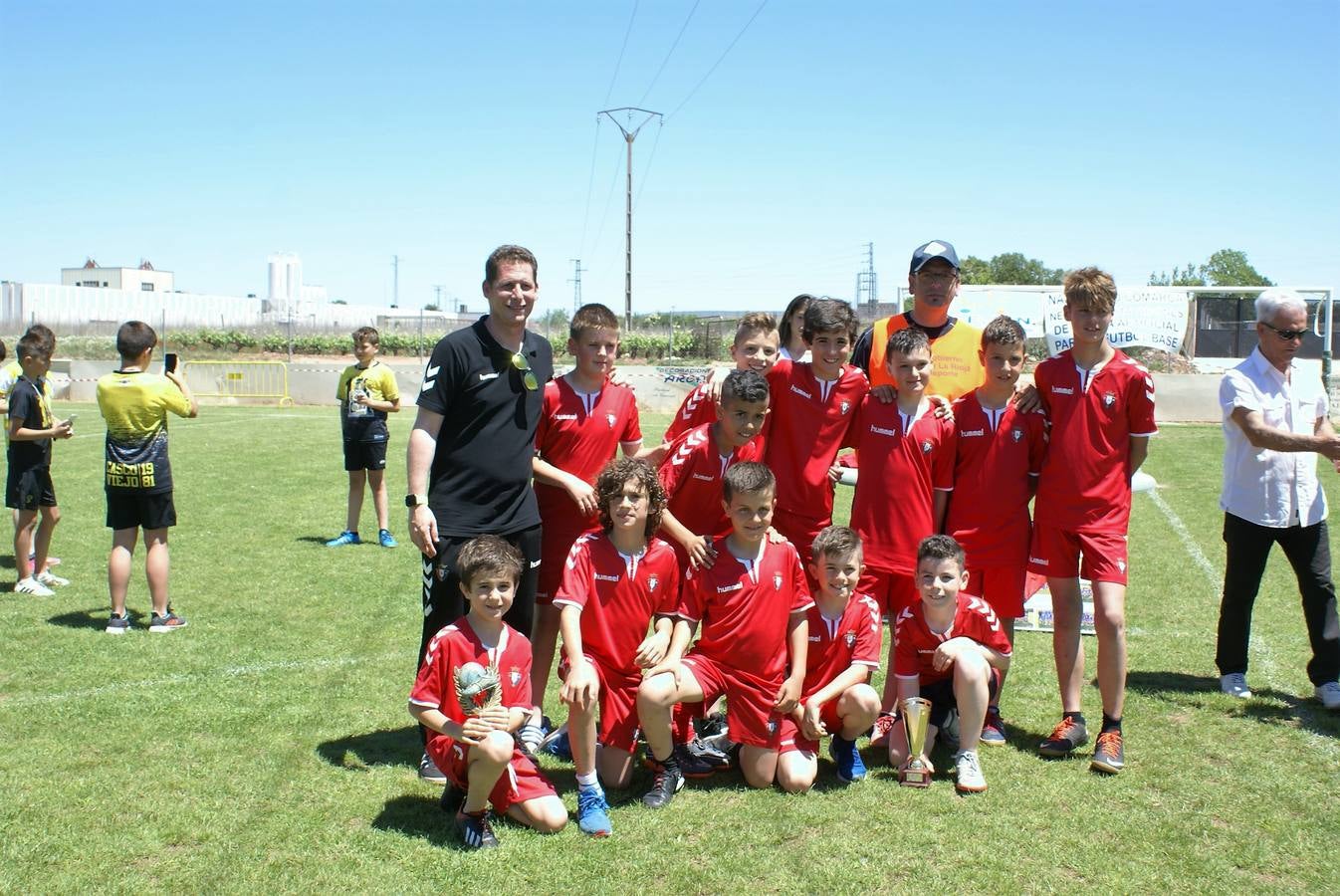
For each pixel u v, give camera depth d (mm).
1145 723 5172
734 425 4461
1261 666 6074
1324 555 5457
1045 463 4887
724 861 3689
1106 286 4652
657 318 40906
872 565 4977
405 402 28953
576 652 4117
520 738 4285
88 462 14820
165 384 6500
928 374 4840
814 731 4348
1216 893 3508
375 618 6973
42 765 4445
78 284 78500
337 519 10883
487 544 4008
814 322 4773
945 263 5410
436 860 3666
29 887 3438
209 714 5098
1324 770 4574
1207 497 12414
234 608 7191
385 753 4668
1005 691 5695
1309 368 5699
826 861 3697
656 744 4246
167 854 3689
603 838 3869
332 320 52344
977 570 5000
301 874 3557
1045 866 3686
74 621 6781
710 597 4391
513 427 4508
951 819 4059
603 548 4355
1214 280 56781
